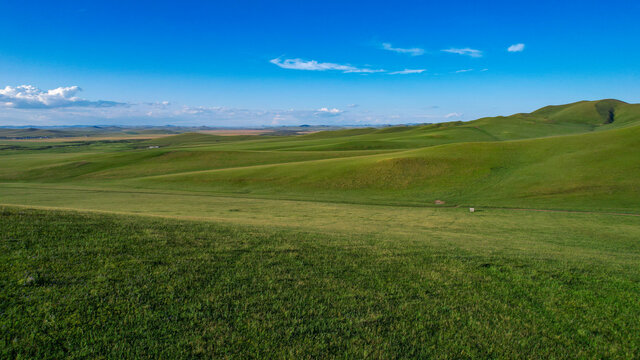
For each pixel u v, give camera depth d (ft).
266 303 22.84
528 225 83.05
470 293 26.14
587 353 19.11
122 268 26.71
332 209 110.11
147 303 21.71
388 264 32.30
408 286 26.96
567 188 133.80
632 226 83.20
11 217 37.37
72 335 18.11
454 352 18.63
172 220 49.78
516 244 53.16
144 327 19.20
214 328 19.54
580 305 24.70
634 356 18.92
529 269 32.22
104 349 17.26
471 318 22.27
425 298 24.91
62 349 17.10
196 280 25.68
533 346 19.51
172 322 19.88
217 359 17.07
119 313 20.38
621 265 37.32
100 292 22.53
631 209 107.24
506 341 19.85
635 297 26.21
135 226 40.91
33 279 23.21
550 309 23.93
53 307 20.33
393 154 219.61
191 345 18.01
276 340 18.83
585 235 70.49
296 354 17.78
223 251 33.30
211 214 91.91
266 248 35.42
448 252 38.55
